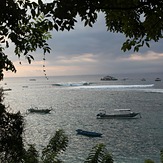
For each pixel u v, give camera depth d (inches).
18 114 356.8
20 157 351.6
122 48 226.1
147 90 5994.1
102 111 2992.1
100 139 1711.4
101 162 305.4
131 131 1931.6
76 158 1293.1
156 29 209.2
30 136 1766.7
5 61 219.3
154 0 162.1
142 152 1391.5
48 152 346.6
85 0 145.9
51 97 4987.7
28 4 156.8
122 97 4510.3
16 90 7618.1
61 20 151.3
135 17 204.8
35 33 194.4
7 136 343.3
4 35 177.9
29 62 198.7
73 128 2106.3
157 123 2193.7
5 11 155.0
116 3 164.1
